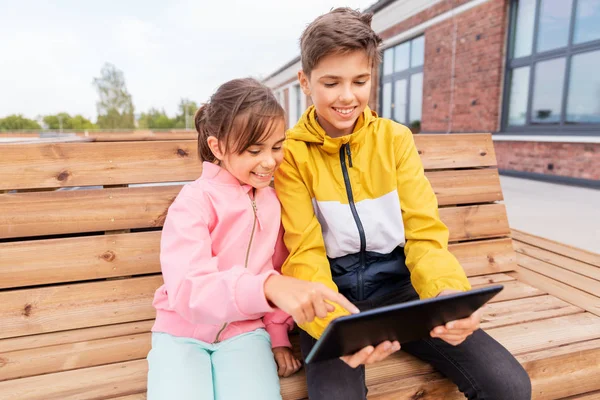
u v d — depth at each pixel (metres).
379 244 1.08
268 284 0.76
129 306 1.23
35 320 1.17
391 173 1.10
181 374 0.84
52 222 1.18
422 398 0.95
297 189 1.09
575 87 5.07
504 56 5.98
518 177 5.75
